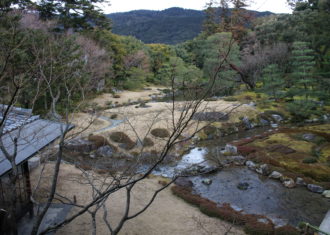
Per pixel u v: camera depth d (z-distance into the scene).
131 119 20.23
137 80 35.56
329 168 13.79
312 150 16.19
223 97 29.03
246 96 28.55
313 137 18.17
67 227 8.20
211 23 41.12
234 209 10.31
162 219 9.39
